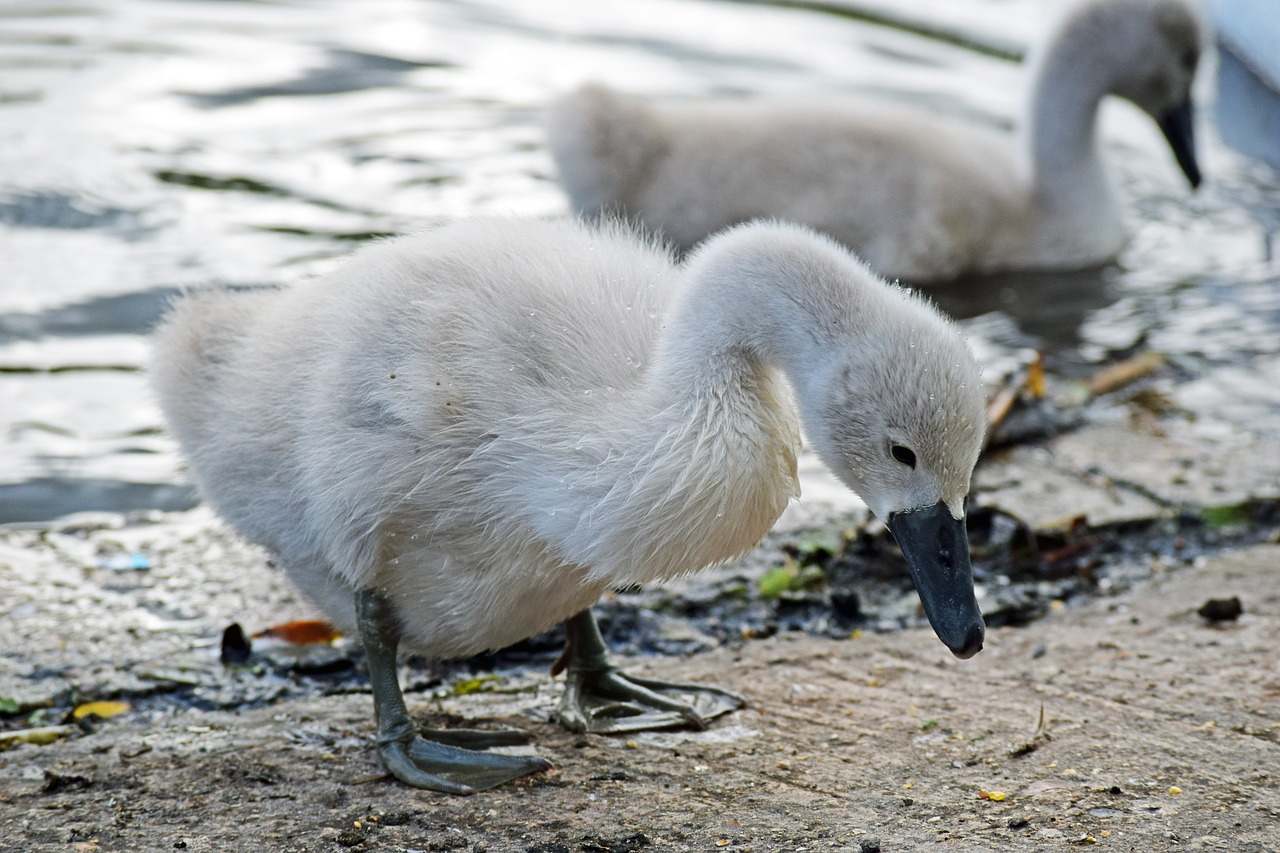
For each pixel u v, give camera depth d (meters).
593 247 8.86
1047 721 8.67
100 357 14.05
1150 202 19.45
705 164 16.33
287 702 9.24
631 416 7.76
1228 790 7.78
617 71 22.06
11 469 12.30
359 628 8.49
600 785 8.05
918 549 7.72
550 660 10.04
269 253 16.09
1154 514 11.63
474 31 23.84
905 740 8.52
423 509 8.06
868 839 7.34
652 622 10.28
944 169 16.80
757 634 10.24
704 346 7.81
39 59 21.59
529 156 19.11
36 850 7.32
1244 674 9.20
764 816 7.64
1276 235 18.34
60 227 16.58
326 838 7.46
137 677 9.44
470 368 7.99
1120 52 17.69
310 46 22.78
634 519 7.65
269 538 8.84
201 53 22.23
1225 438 13.07
